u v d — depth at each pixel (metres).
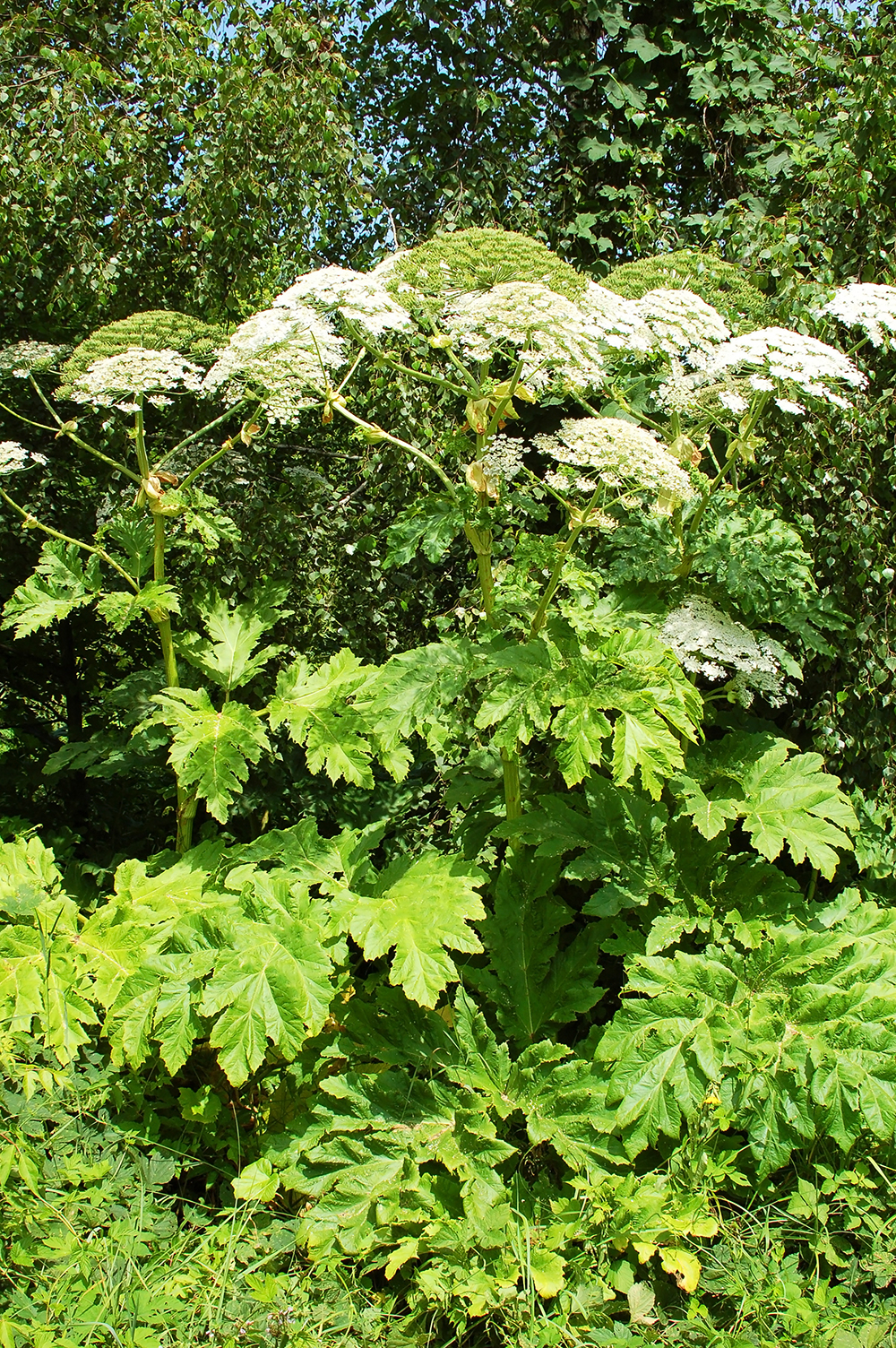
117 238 4.46
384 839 4.40
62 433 3.70
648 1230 2.63
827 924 3.43
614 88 5.05
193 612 4.40
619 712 3.36
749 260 4.40
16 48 4.47
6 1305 2.37
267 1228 2.77
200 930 3.12
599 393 3.87
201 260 4.60
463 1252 2.63
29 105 4.46
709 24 5.01
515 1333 2.50
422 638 4.89
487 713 3.01
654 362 4.07
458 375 4.58
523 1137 3.11
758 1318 2.48
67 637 5.14
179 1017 2.93
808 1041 2.84
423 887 3.11
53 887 3.72
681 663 3.58
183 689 3.63
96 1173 2.75
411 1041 3.13
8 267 4.45
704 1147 2.86
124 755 4.11
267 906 3.14
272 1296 2.47
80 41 4.64
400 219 5.12
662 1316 2.54
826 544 4.03
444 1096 2.97
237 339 3.40
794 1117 2.77
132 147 4.39
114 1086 3.04
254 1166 2.85
